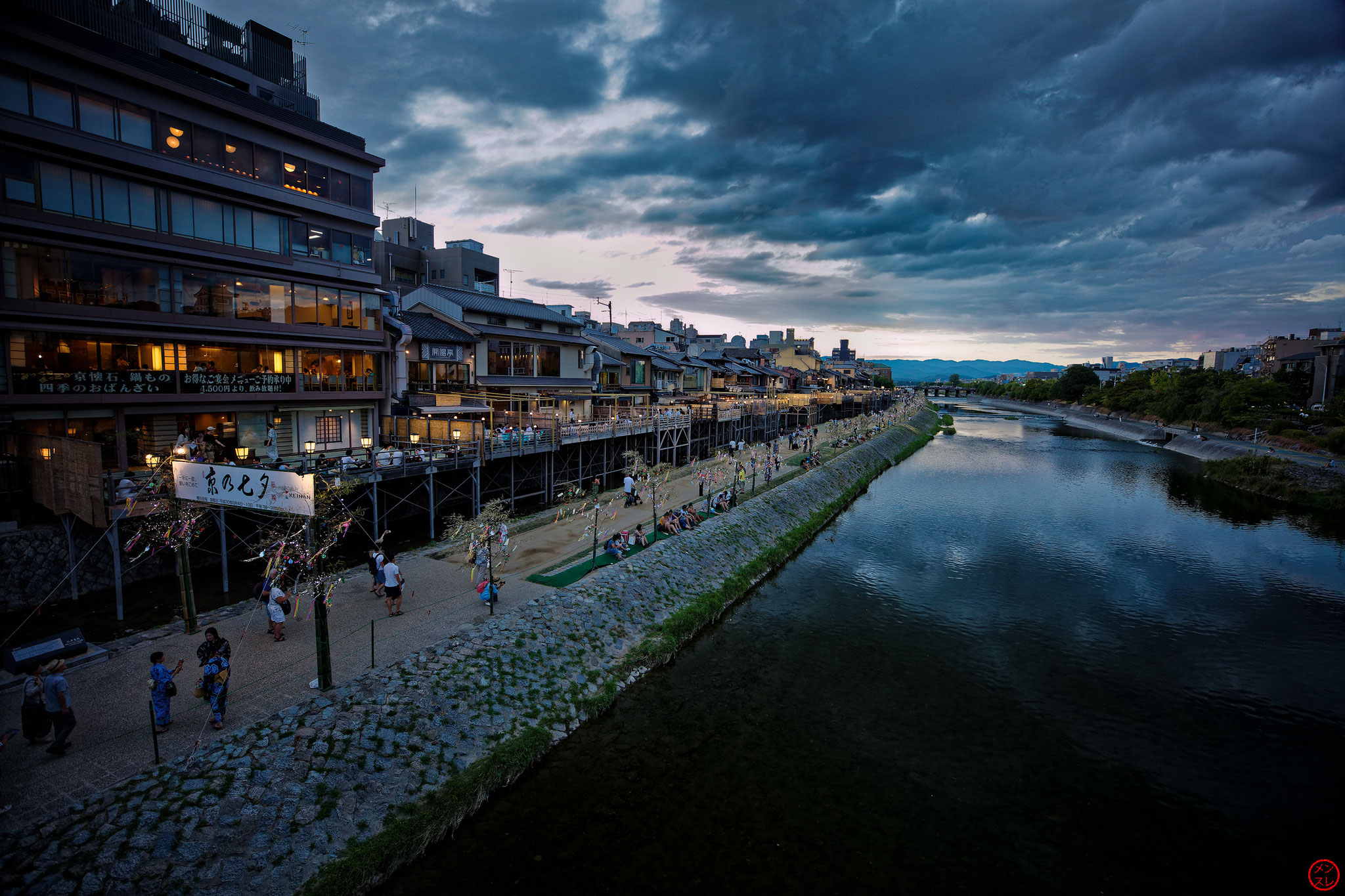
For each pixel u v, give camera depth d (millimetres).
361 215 29172
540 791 14172
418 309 39125
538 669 17641
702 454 56406
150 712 12992
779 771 15555
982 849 13344
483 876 11711
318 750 12547
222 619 17875
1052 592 29516
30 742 11820
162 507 17609
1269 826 14570
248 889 10055
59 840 9695
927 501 49438
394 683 14883
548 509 33500
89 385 20594
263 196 25000
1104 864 13172
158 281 22219
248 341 24766
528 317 42062
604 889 11562
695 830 13305
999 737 17688
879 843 13320
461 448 28375
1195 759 17109
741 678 20219
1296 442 71438
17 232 18938
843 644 23219
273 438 24406
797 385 118000
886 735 17484
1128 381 137625
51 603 18438
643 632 21703
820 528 40156
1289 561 35062
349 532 26328
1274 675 21969
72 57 19594
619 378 56281
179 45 25984
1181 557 35562
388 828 11922
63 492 17922
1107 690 20672
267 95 29234
